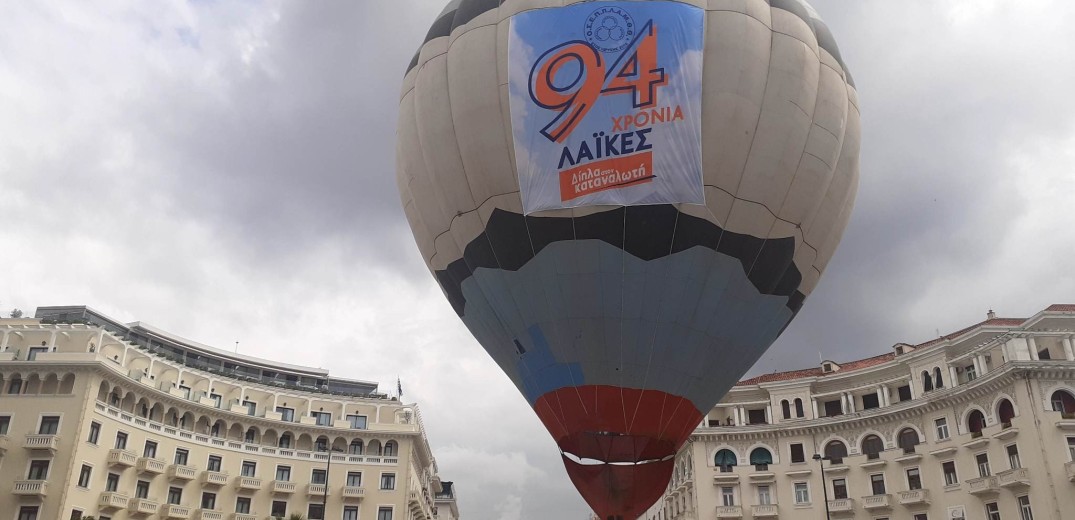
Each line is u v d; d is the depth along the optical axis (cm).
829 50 2956
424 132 2927
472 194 2792
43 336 6494
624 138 2519
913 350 6838
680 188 2495
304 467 7525
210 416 7256
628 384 2775
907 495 6369
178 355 8562
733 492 7150
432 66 2964
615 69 2555
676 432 2884
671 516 8106
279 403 7875
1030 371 5738
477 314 3050
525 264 2738
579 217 2584
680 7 2612
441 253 3028
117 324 8306
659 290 2645
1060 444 5528
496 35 2780
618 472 2850
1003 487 5747
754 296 2803
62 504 5728
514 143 2625
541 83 2612
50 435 5881
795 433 7206
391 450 7988
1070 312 6162
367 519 7469
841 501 6731
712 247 2631
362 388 9669
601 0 2644
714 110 2556
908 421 6725
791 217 2734
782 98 2661
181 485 6769
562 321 2741
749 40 2641
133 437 6519
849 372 7238
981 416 6181
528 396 3042
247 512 7094
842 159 2908
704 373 2842
